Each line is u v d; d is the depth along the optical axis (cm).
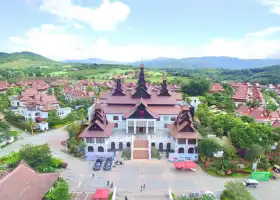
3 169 6153
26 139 9388
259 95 16362
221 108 14250
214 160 7150
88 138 7750
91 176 6519
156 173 6731
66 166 6975
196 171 6906
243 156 7488
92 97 15688
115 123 9456
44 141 9162
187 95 17412
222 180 6450
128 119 8819
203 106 13025
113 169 6906
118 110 9431
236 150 7456
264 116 11006
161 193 5794
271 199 5656
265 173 6525
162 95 10212
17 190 4259
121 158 7575
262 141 7444
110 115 9356
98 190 5594
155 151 7800
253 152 7012
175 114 9375
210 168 6906
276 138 8131
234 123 8619
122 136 8519
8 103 14412
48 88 19662
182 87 18962
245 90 15900
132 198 5572
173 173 6756
